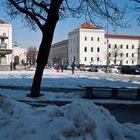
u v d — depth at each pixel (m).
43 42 14.97
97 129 5.85
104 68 70.81
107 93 17.69
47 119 6.13
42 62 15.33
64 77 34.09
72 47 146.88
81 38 136.38
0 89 18.91
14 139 5.82
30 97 15.36
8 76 33.59
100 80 30.38
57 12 14.57
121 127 6.44
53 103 14.38
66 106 6.77
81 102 6.64
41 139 5.56
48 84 23.12
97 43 137.62
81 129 5.63
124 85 24.48
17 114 7.34
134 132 6.34
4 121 6.62
